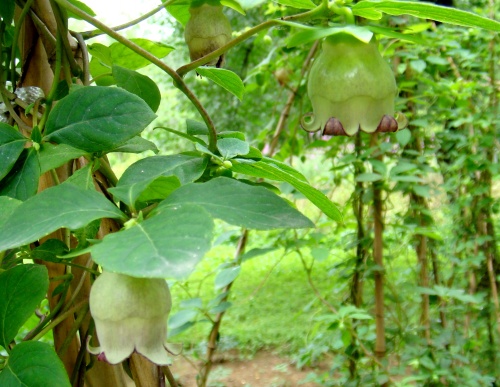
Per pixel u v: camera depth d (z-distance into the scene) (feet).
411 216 2.05
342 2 0.62
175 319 1.56
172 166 0.62
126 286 0.51
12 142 0.58
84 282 0.75
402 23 1.80
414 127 1.99
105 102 0.57
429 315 2.03
